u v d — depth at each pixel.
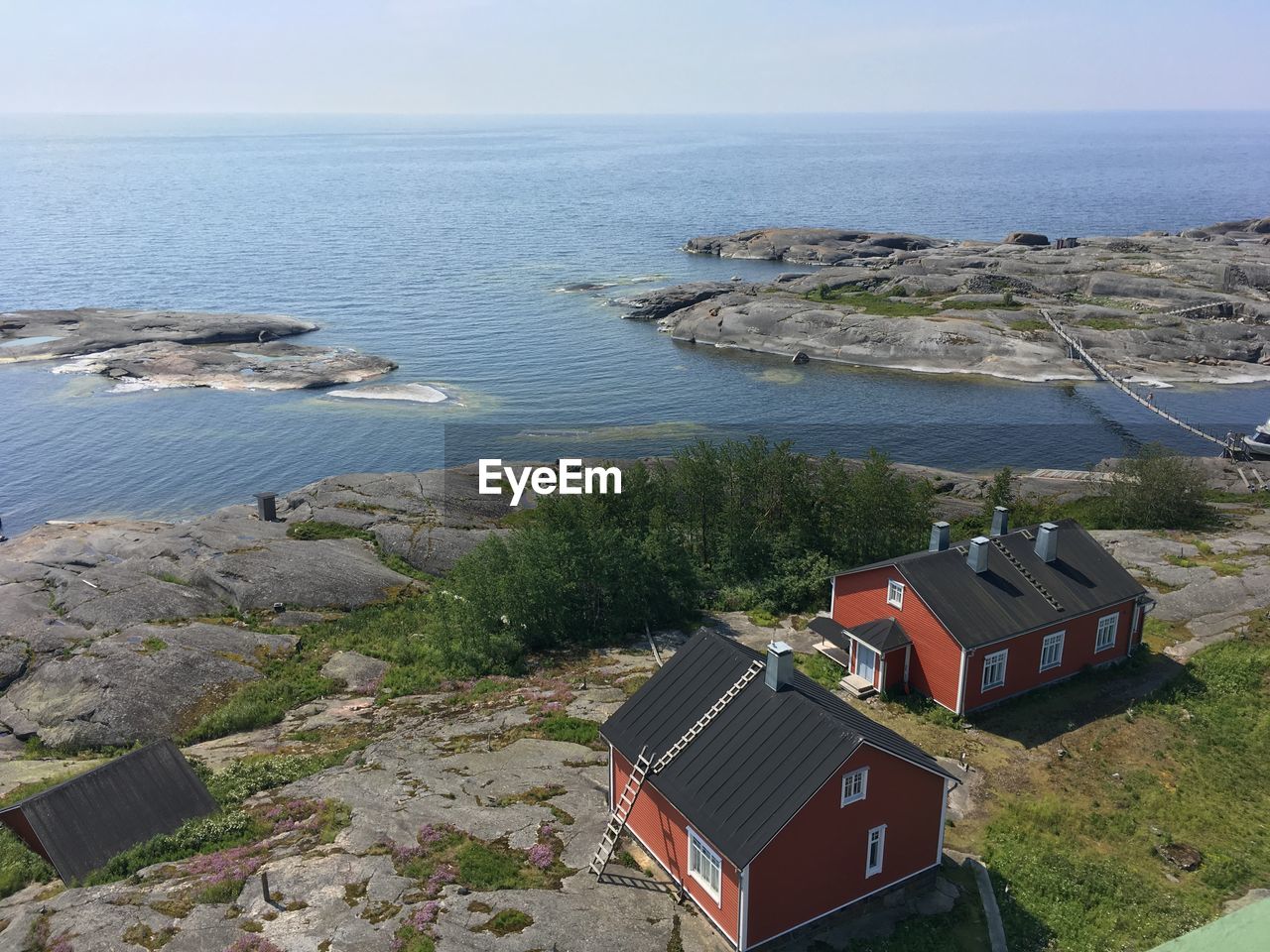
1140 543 55.00
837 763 23.95
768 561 53.66
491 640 44.69
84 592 49.09
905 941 24.98
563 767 32.28
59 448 91.06
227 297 156.12
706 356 119.44
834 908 25.39
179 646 43.72
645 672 41.91
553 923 23.55
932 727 37.38
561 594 47.38
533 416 98.56
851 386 105.94
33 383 109.81
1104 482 66.62
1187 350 109.19
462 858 26.17
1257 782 33.78
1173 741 36.22
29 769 35.84
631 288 159.12
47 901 24.98
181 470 86.25
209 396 106.00
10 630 45.50
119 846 28.31
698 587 50.31
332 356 118.38
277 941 22.62
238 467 86.81
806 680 28.83
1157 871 29.22
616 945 23.09
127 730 38.62
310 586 51.25
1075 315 118.81
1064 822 31.30
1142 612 42.53
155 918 23.69
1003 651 38.31
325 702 41.75
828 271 148.88
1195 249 151.00
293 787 32.16
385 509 64.38
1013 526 60.06
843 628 42.72
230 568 51.94
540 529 50.69
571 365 116.50
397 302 150.75
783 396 103.12
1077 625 40.34
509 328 134.38
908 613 39.62
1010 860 28.95
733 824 23.80
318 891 24.67
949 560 40.28
